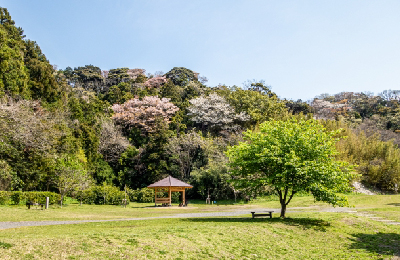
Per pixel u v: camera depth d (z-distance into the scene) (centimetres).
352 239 1234
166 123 4344
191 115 4781
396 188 3603
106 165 3825
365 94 8112
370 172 3666
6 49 2828
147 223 1402
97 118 4153
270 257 949
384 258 980
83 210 2203
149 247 871
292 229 1303
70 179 2498
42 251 737
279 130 1619
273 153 1486
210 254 901
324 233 1289
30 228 1178
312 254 1021
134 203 3275
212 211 2256
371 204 2514
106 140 4034
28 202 2122
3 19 3691
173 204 3192
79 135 3562
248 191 1727
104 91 6412
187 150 3953
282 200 1653
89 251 780
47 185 2853
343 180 1468
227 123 4459
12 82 2811
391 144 3988
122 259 764
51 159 2678
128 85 5788
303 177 1478
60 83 4397
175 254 858
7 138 2233
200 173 3578
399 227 1453
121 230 1098
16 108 2306
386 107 6500
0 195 2181
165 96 5406
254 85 6212
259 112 4681
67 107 3834
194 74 7294
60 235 926
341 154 3722
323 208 2322
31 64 3509
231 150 1703
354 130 5041
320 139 1545
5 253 686
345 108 6925
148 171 3841
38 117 2634
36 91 3394
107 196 3014
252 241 1078
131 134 4519
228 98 4988
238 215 1916
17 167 2530
